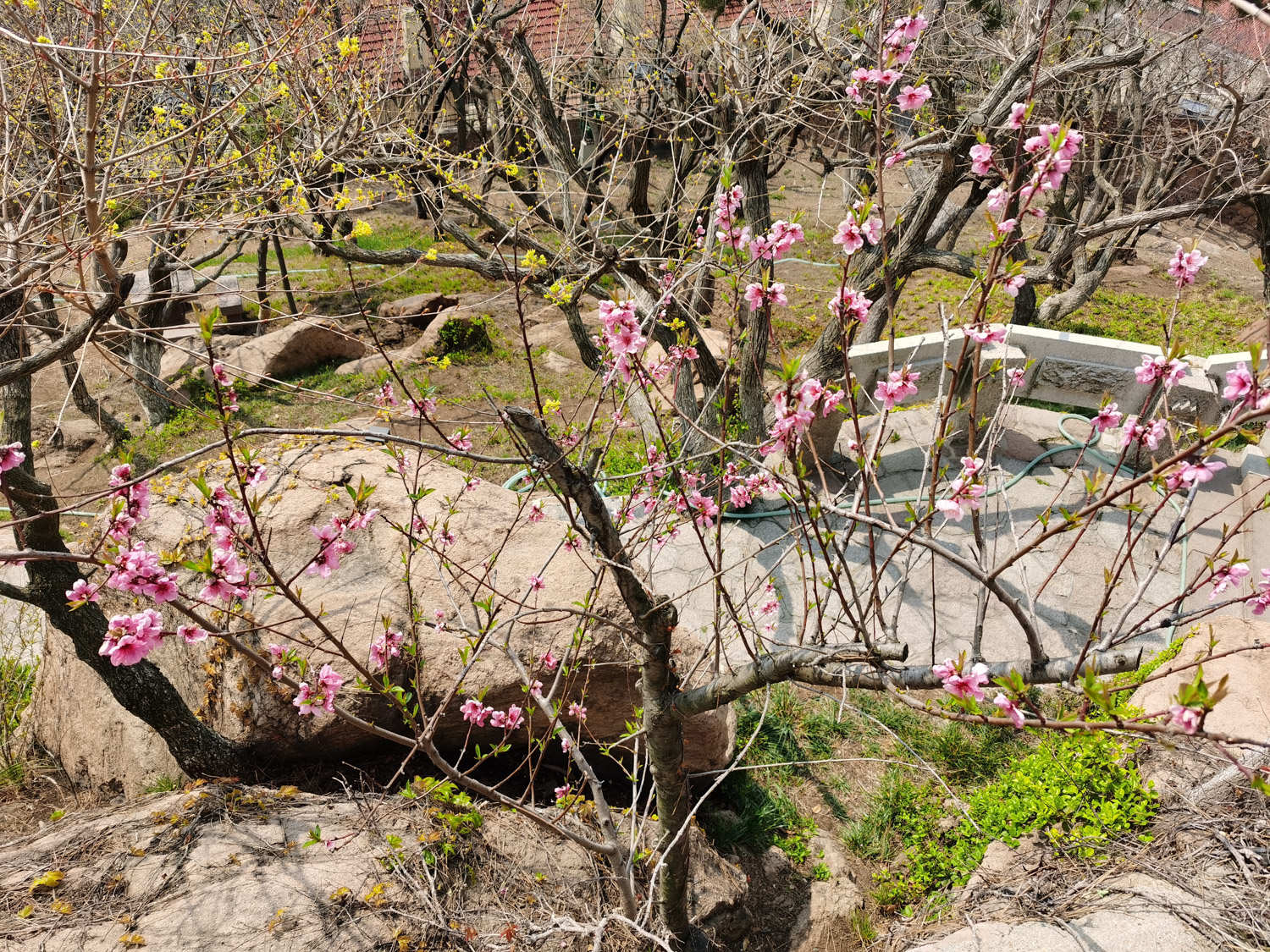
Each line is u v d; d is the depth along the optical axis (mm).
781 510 8273
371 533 5176
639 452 8367
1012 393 3502
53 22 4441
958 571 7555
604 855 3516
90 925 3650
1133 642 6770
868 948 4953
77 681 5645
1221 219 19078
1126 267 17125
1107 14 9266
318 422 11336
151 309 11172
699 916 4656
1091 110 12508
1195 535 7789
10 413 4211
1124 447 2666
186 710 4703
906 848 5637
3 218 3594
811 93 7016
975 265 7441
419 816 4398
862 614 2721
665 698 3521
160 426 11758
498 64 7273
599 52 9250
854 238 2480
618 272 7023
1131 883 4332
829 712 6566
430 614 4859
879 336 8820
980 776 6055
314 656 4676
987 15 8930
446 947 3850
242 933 3656
